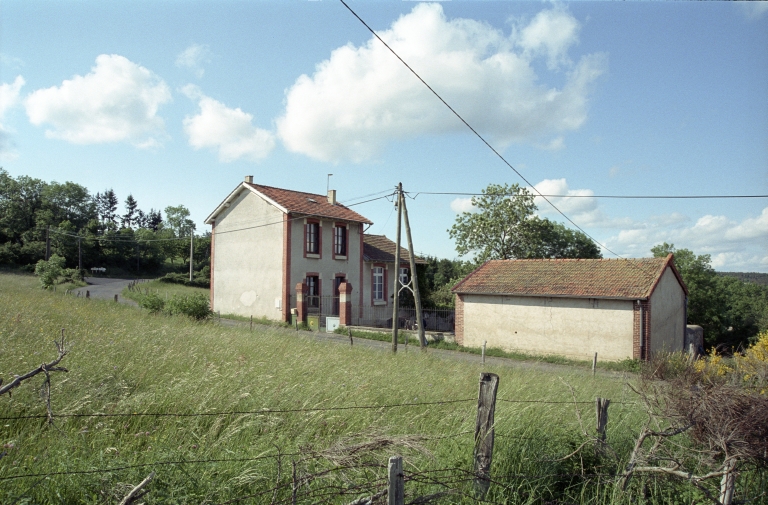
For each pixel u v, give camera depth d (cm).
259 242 3058
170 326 1352
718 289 4425
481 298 2503
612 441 645
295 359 951
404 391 814
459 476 477
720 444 514
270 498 409
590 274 2347
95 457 429
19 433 476
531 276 2473
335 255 3197
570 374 1544
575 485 538
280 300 2922
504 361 2111
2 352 714
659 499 546
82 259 7388
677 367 774
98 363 715
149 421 537
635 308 2109
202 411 577
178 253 8975
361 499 382
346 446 459
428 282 4047
